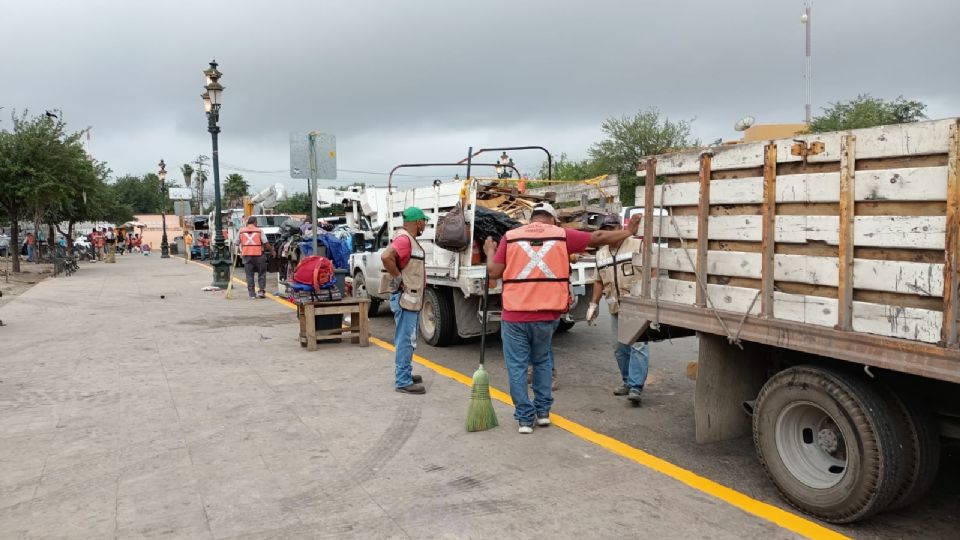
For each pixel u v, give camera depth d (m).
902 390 3.66
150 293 16.19
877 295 3.39
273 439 5.23
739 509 3.99
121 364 7.91
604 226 6.46
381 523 3.80
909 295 3.24
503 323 5.32
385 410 6.00
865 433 3.56
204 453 4.93
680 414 6.07
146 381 7.07
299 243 13.86
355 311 8.93
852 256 3.48
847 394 3.63
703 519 3.85
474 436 5.30
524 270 5.21
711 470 4.73
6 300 14.82
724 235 4.23
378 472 4.55
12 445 5.11
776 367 4.51
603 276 6.40
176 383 6.98
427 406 6.13
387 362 7.99
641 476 4.48
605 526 3.75
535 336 5.29
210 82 17.16
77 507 4.04
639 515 3.89
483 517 3.87
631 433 5.54
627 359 6.52
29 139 22.77
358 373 7.42
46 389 6.77
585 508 3.99
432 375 7.36
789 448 4.09
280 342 9.34
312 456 4.86
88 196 28.41
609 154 43.12
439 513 3.92
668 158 4.64
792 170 3.77
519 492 4.21
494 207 8.88
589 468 4.62
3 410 6.03
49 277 22.41
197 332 10.21
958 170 2.99
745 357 4.78
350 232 15.02
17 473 4.57
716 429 4.76
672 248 4.68
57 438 5.27
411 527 3.75
